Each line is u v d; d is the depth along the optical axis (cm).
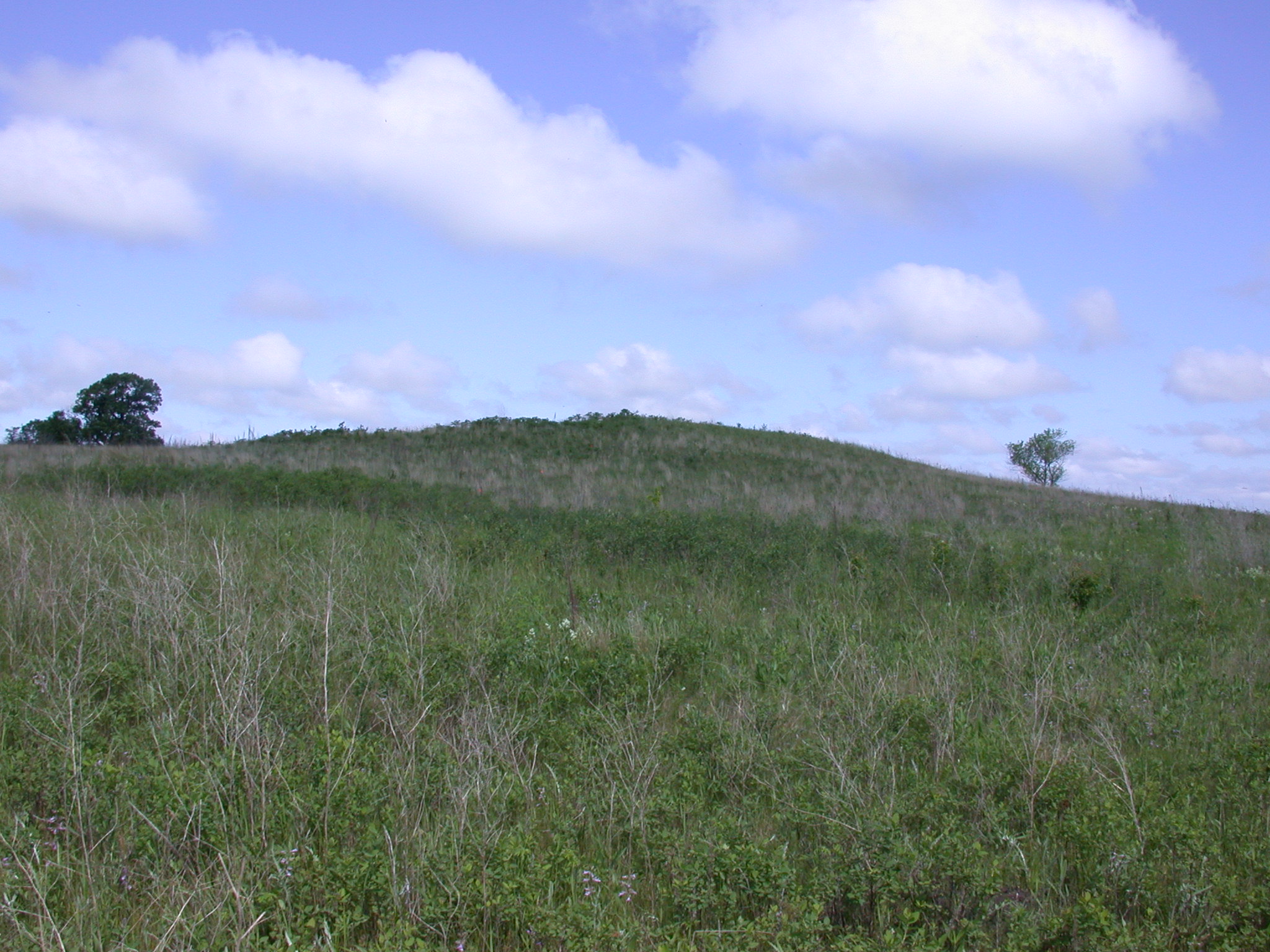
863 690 505
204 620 535
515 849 307
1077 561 1055
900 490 2105
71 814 327
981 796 388
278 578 687
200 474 1478
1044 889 334
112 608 562
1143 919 315
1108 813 362
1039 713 502
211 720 404
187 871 306
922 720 477
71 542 701
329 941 264
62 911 285
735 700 498
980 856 328
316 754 367
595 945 270
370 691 480
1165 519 1605
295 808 332
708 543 965
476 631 573
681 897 302
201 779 346
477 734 405
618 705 484
